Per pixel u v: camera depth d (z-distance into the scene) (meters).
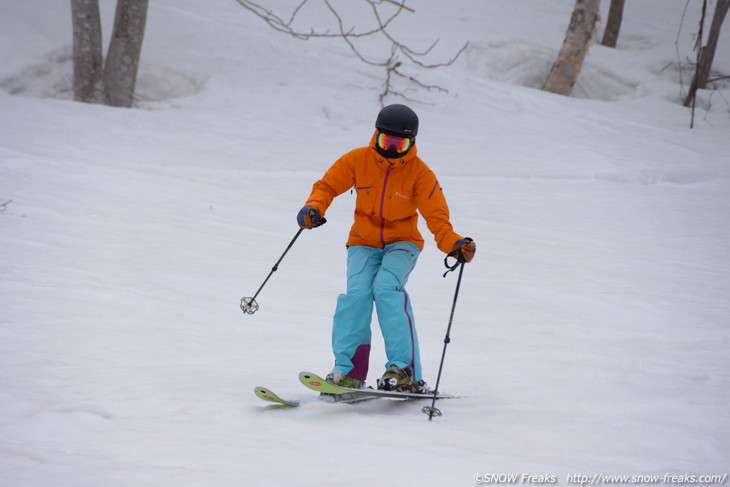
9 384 12.34
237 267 25.69
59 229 27.88
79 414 10.65
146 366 14.59
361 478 7.86
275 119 58.94
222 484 7.54
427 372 15.34
